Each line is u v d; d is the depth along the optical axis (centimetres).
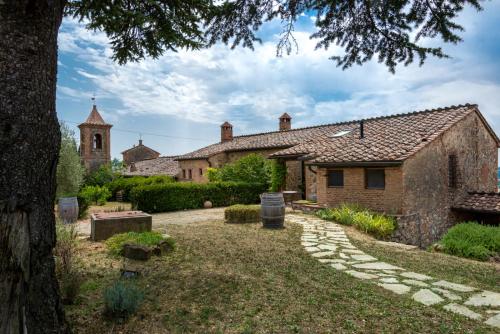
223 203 1811
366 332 344
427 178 1187
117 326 343
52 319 276
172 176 2892
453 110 1428
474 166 1447
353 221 1064
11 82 248
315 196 1534
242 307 397
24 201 251
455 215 1324
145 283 475
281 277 526
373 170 1193
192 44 559
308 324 358
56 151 289
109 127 3491
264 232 942
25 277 249
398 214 1094
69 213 1159
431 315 394
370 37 544
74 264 536
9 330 236
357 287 493
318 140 1762
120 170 3300
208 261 612
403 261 678
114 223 822
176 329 340
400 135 1304
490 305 435
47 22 275
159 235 722
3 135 244
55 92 291
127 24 502
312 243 812
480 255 793
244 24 555
